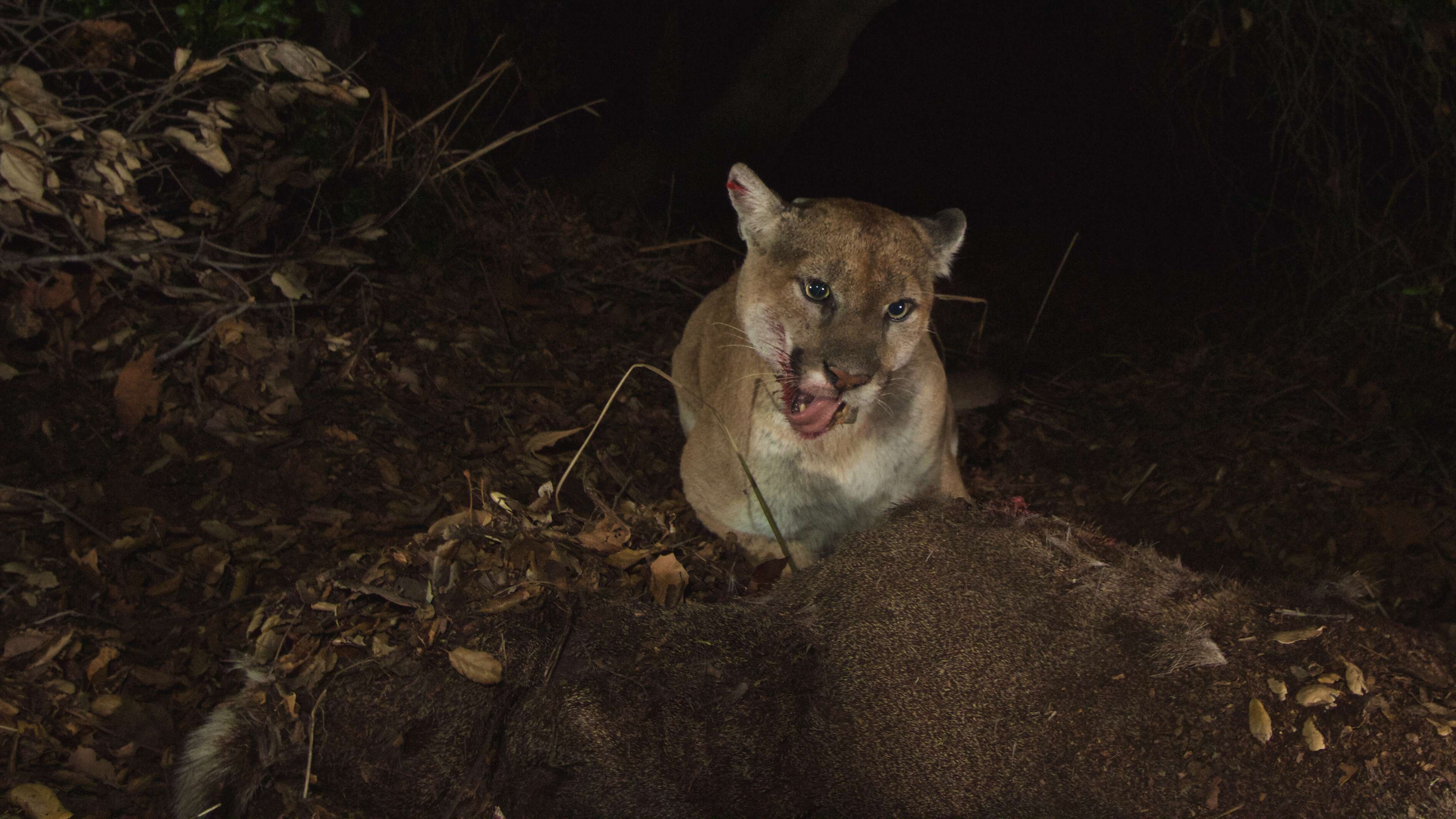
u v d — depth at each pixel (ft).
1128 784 2.46
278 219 4.78
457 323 5.15
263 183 4.48
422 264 5.36
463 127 7.61
